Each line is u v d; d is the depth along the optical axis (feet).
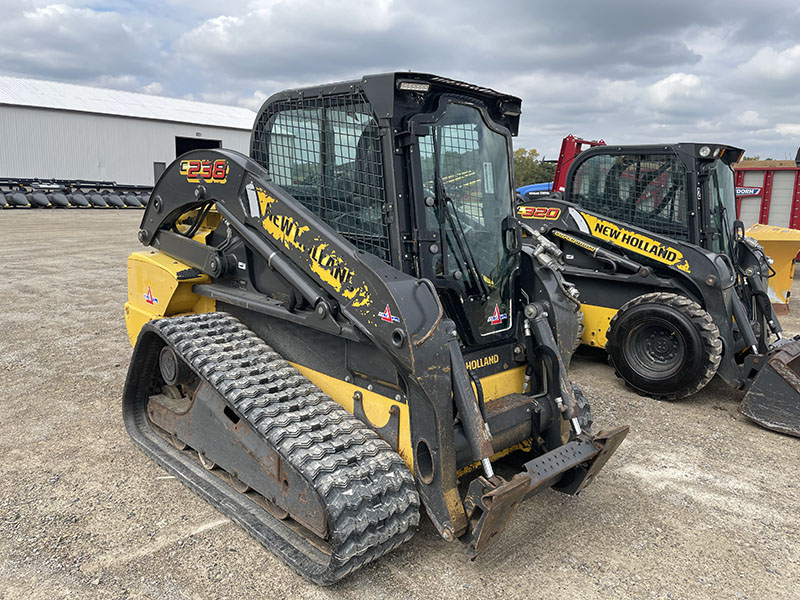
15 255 40.22
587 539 11.14
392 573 9.95
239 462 11.35
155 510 11.54
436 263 10.48
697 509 12.30
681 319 17.72
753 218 41.04
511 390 11.96
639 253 19.77
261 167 12.21
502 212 11.98
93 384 18.01
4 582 9.45
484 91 11.09
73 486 12.34
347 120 10.59
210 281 14.24
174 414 13.29
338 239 10.29
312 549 10.11
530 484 9.55
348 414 10.72
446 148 10.75
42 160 102.32
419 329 9.23
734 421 17.02
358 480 9.29
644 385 18.61
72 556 10.11
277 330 12.46
